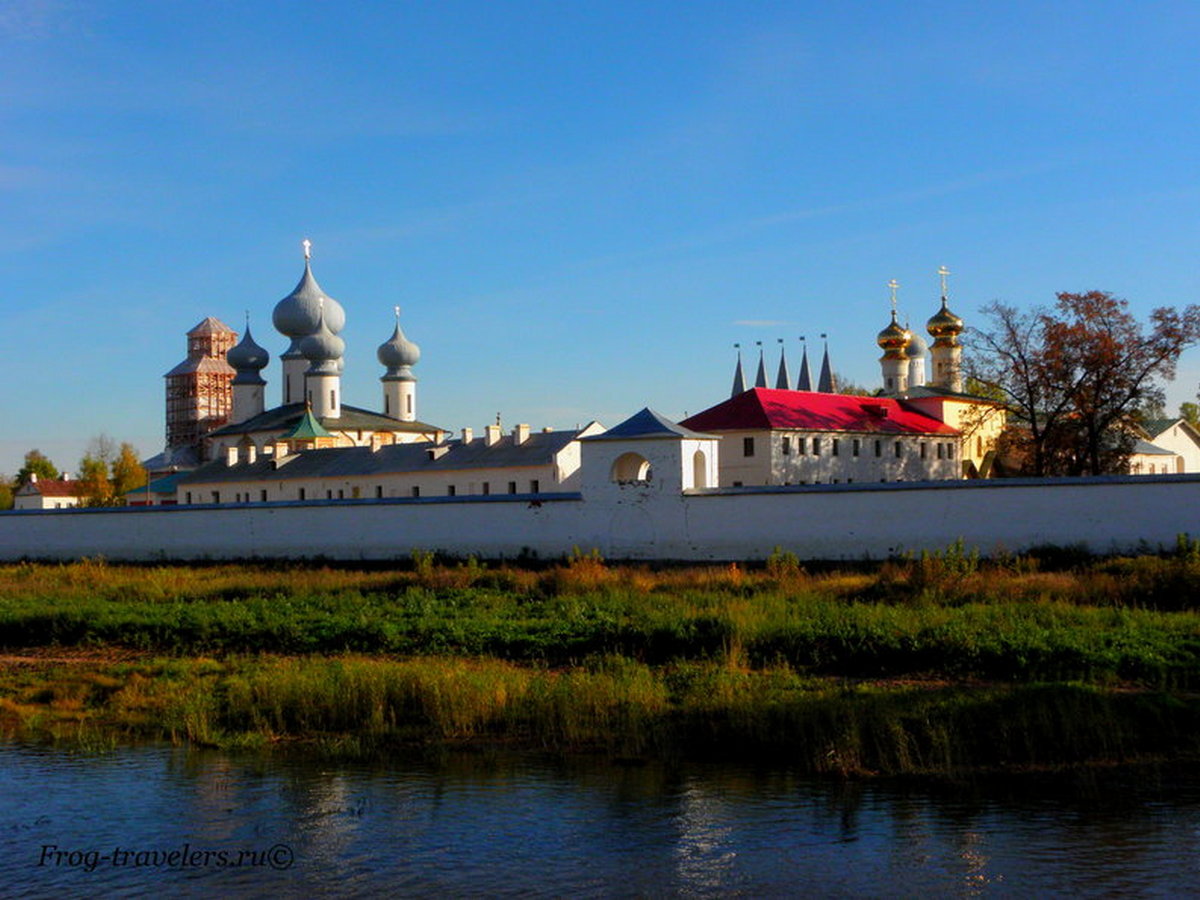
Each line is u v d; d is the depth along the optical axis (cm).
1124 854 1814
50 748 2511
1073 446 8206
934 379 11212
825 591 3997
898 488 5319
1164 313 8088
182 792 2180
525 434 9238
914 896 1681
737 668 2944
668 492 5869
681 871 1781
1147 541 4806
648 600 3916
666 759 2334
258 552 6888
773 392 8819
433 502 6425
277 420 12225
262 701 2770
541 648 3316
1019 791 2109
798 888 1717
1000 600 3597
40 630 3931
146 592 4759
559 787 2170
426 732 2562
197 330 17012
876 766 2266
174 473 13575
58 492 14975
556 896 1709
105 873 1816
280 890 1744
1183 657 2811
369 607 4025
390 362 12975
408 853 1870
